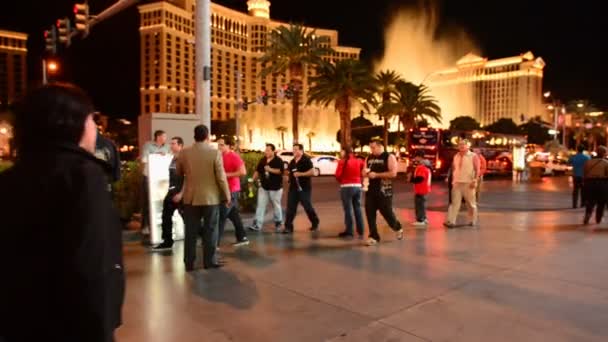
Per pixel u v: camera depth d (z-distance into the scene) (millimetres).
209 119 11086
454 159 10461
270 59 42969
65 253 1491
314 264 6695
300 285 5629
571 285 5691
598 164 10500
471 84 176750
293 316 4582
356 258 7102
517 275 6137
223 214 7824
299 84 42906
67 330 1512
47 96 1646
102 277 1527
